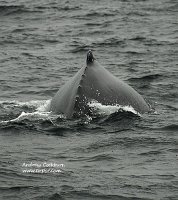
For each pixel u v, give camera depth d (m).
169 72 79.38
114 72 80.38
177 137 48.59
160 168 41.97
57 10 140.25
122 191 37.81
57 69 83.25
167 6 143.88
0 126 51.03
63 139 47.84
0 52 95.94
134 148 45.94
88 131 49.38
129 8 142.25
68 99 51.91
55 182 39.06
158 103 61.38
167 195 37.31
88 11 138.75
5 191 37.66
